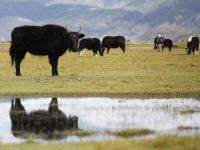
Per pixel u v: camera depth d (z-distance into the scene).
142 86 74.81
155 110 56.00
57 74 86.31
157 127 45.59
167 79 83.06
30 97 66.38
